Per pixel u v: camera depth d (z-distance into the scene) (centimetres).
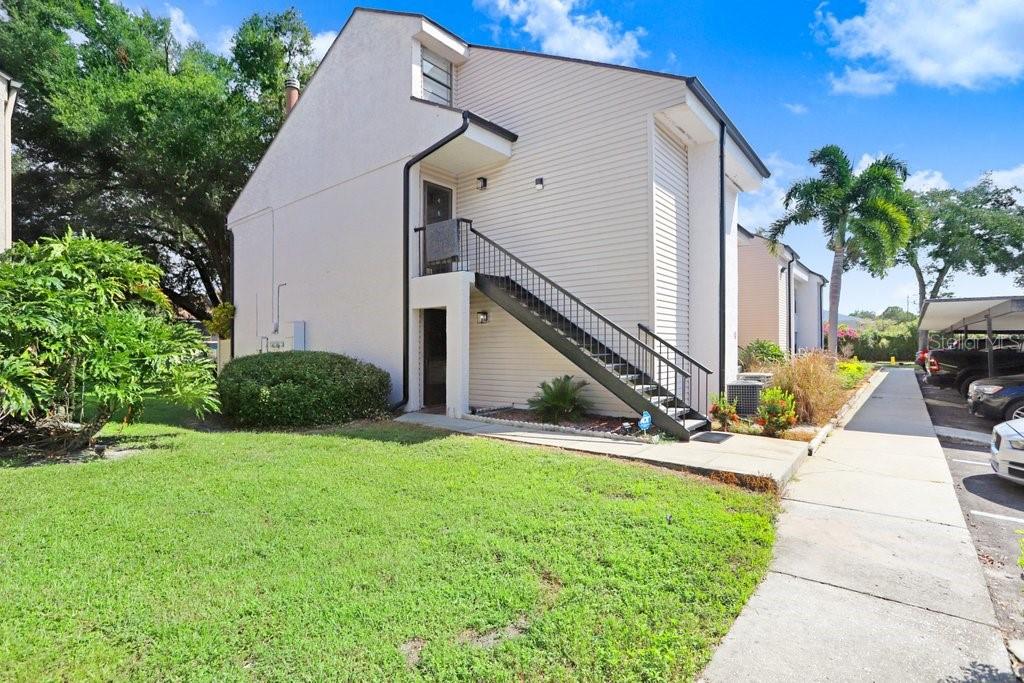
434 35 1019
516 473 541
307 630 253
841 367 1692
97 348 603
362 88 1101
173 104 1803
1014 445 533
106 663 228
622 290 885
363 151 1095
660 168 891
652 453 637
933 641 265
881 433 846
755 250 1862
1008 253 2864
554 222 964
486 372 1059
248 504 439
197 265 2288
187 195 1908
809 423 888
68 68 1800
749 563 344
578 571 319
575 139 938
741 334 1875
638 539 368
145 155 1747
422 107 971
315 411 843
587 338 888
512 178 1023
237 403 849
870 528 424
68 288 618
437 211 1090
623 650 243
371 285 1072
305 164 1258
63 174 1859
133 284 707
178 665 227
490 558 337
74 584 298
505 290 924
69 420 666
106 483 498
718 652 252
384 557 336
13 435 675
